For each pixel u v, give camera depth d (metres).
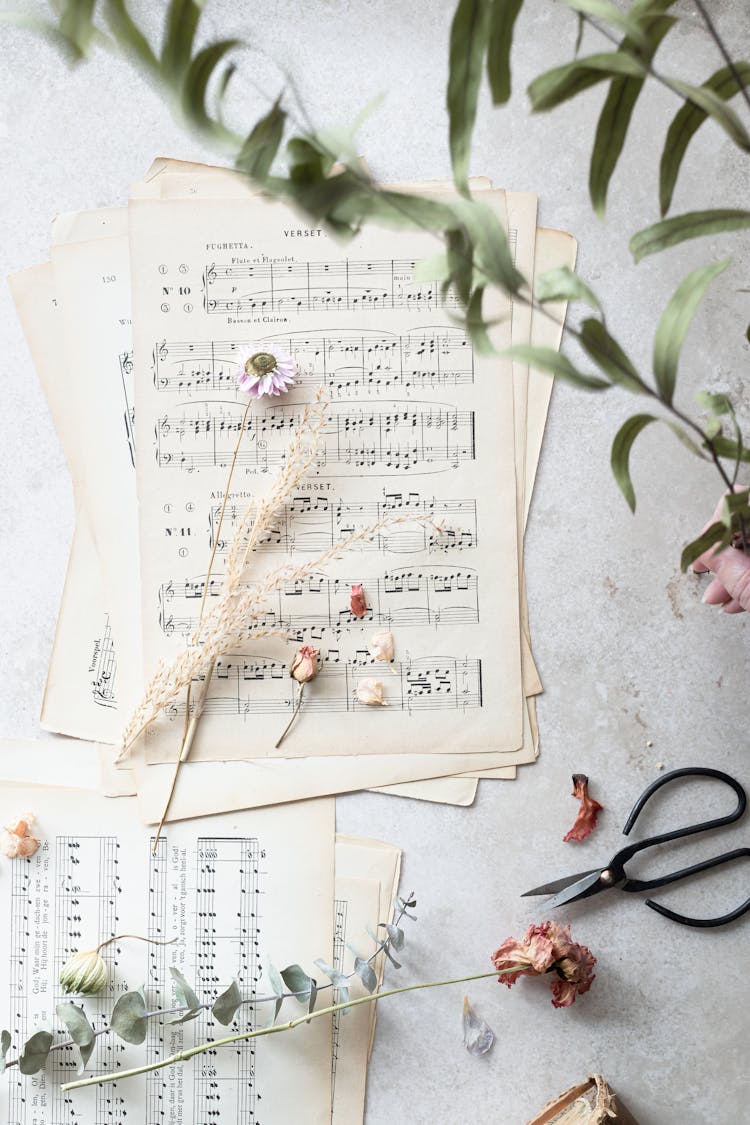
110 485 1.09
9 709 1.10
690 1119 1.08
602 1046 1.08
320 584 1.08
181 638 1.09
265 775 1.09
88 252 1.09
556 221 1.09
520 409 1.09
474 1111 1.08
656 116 1.09
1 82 1.10
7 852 1.08
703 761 1.09
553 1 1.09
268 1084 1.09
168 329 1.09
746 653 1.08
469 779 1.09
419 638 1.09
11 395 1.10
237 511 1.09
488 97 1.09
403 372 1.09
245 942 1.09
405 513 1.09
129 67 1.10
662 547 1.09
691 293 0.74
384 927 1.09
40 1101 1.09
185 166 1.09
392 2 1.10
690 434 1.09
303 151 0.67
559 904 1.06
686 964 1.08
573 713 1.09
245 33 1.05
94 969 1.07
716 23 1.09
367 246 1.09
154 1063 1.09
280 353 1.08
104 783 1.09
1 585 1.10
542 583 1.09
